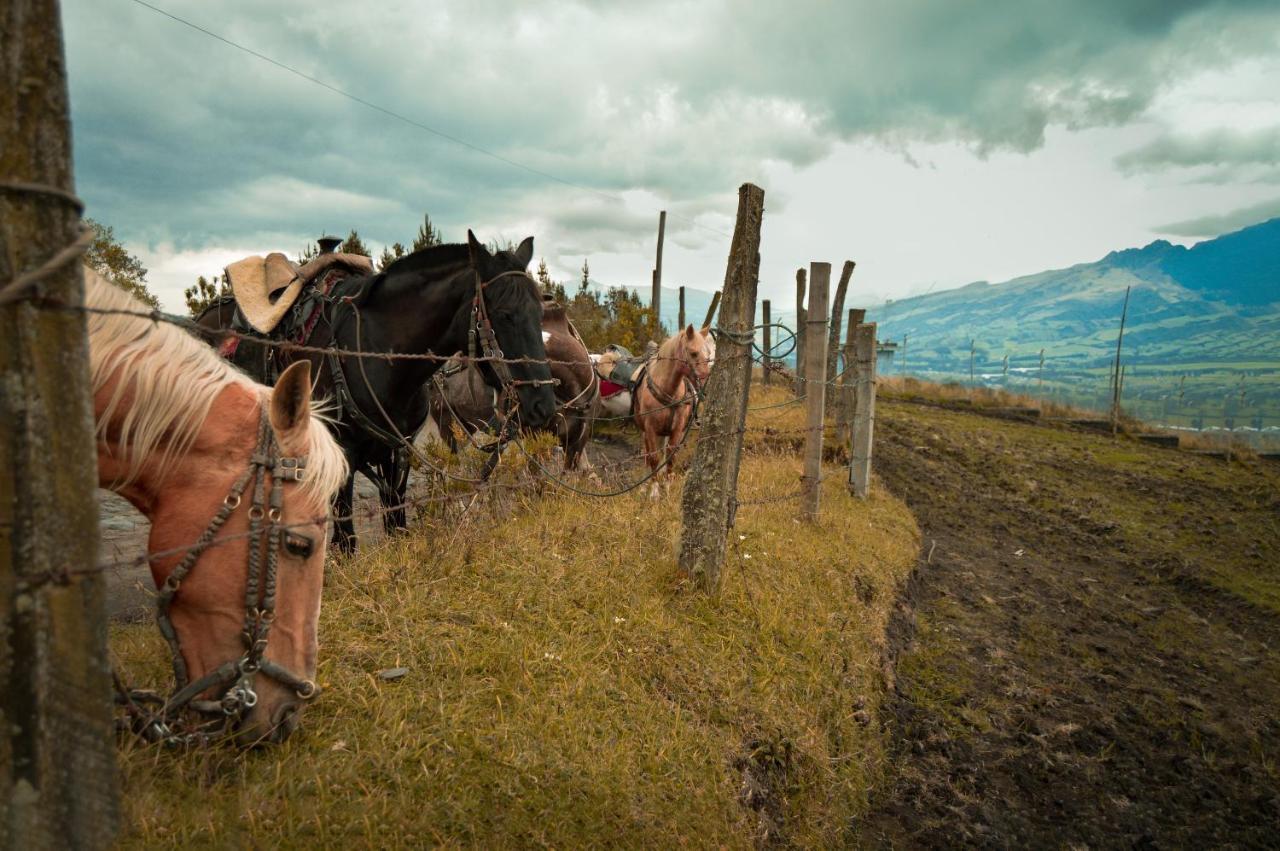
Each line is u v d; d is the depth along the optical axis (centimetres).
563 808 260
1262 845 409
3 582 111
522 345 436
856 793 374
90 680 122
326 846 211
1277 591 846
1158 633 705
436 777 251
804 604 491
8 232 108
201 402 202
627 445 1164
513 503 518
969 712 483
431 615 345
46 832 117
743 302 445
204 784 211
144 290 795
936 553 829
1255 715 561
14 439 111
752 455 988
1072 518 1062
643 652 367
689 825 281
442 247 428
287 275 444
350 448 417
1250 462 1543
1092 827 402
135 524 486
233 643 203
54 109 112
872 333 838
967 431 1563
